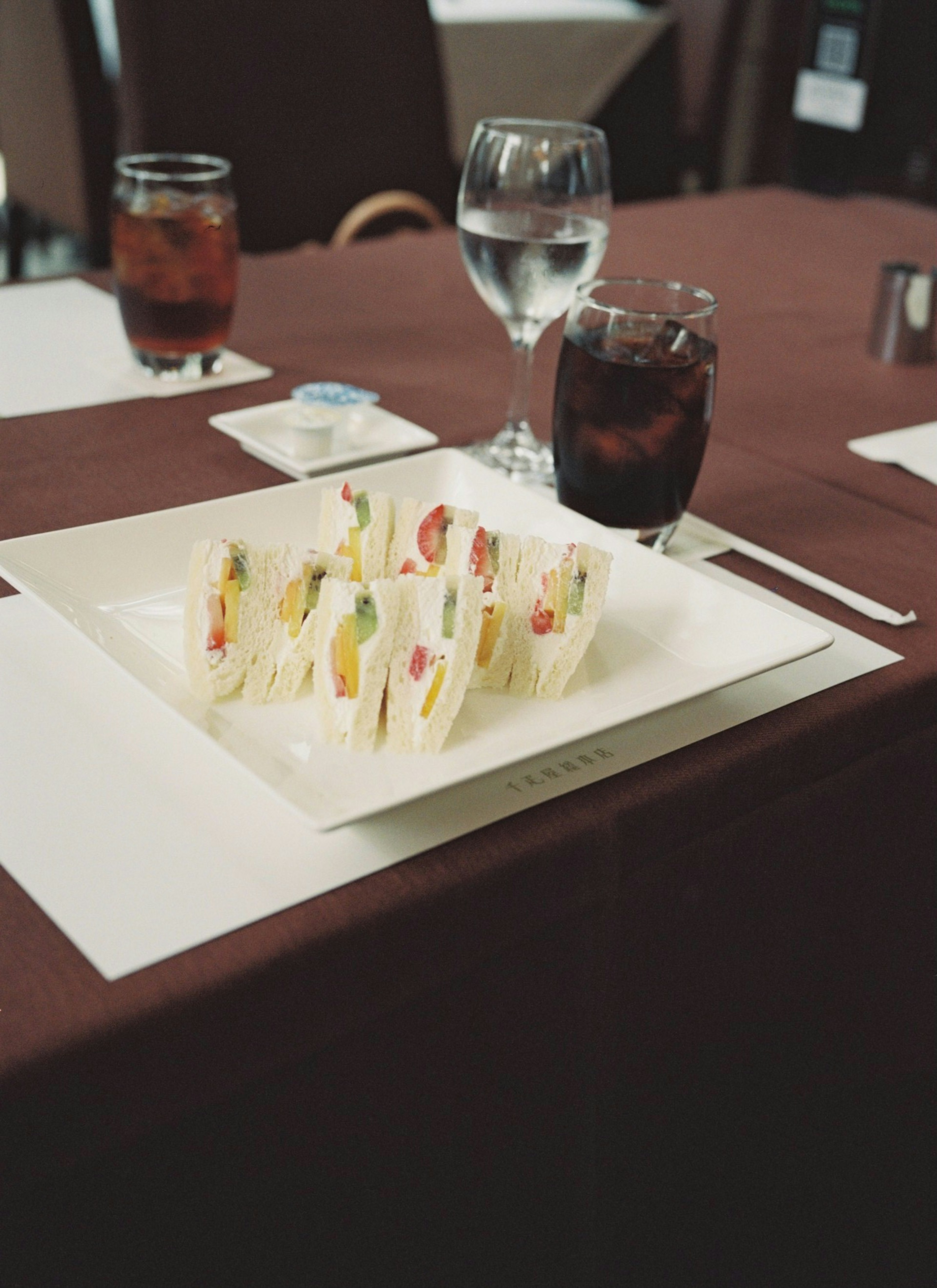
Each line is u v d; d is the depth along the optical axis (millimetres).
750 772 473
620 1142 539
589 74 2564
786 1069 595
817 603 565
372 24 1333
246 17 1254
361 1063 425
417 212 1162
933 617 561
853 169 1254
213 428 703
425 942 411
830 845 532
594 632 470
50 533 505
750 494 663
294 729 448
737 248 1070
